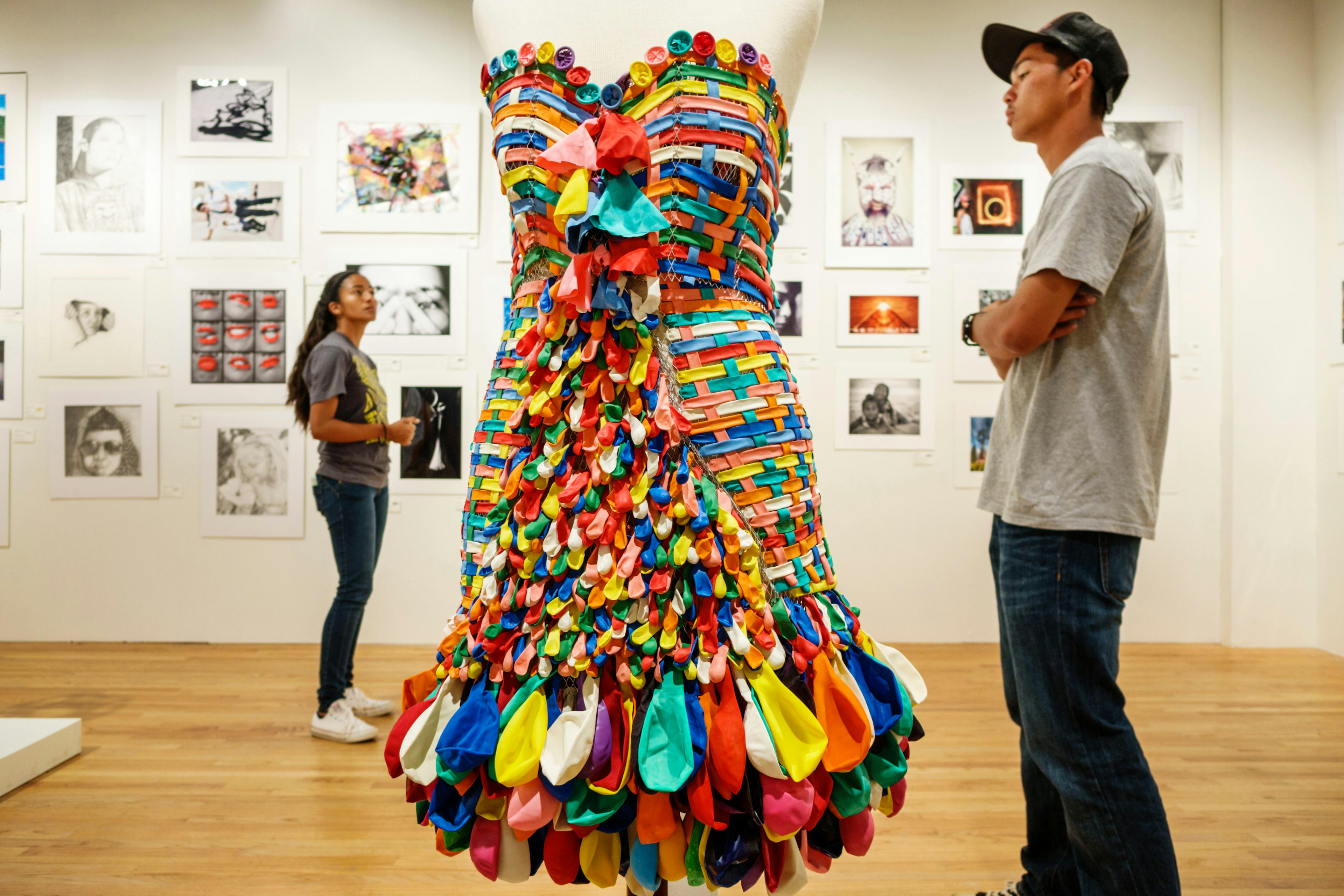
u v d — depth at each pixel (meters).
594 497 0.59
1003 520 1.20
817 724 0.57
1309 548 3.61
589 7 0.65
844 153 3.71
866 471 3.69
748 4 0.65
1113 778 1.07
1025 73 1.24
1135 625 3.69
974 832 1.79
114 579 3.63
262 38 3.67
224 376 3.64
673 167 0.60
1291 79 3.66
